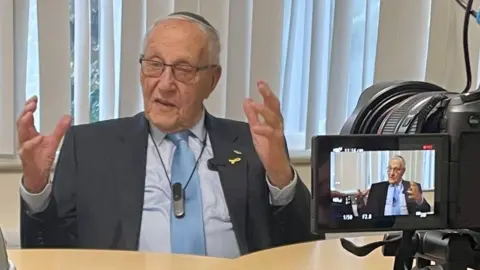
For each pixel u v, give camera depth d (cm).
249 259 124
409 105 97
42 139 154
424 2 254
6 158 212
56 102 215
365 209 84
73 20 216
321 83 245
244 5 232
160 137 173
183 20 174
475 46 258
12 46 210
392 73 253
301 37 243
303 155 240
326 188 83
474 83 258
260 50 234
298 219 168
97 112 221
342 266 119
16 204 213
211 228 167
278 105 158
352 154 84
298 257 126
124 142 172
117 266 118
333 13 243
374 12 250
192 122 174
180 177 169
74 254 127
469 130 86
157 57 170
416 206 85
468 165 86
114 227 164
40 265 118
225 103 232
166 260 123
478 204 86
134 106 221
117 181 167
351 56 248
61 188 167
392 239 94
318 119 245
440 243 88
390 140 85
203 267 118
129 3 218
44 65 212
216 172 171
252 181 172
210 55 175
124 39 218
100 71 220
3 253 82
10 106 211
